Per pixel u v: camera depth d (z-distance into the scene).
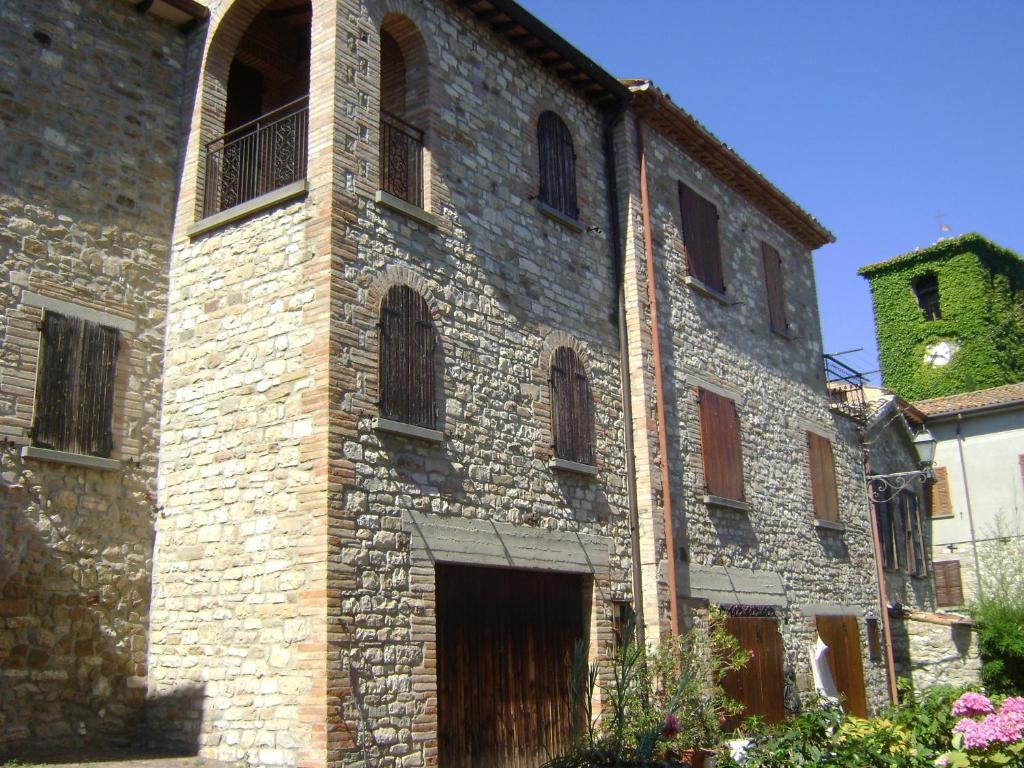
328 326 9.98
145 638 10.59
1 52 10.50
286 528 9.75
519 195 13.13
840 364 20.84
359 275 10.47
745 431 16.69
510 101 13.41
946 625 20.70
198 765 9.37
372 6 11.54
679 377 15.19
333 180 10.45
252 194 11.69
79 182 10.97
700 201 17.03
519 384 12.28
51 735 9.62
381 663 9.62
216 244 11.32
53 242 10.59
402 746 9.61
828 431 19.80
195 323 11.26
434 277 11.41
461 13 12.87
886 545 22.06
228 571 10.13
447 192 11.91
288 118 11.45
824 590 17.95
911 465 25.22
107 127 11.38
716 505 15.21
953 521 26.44
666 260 15.64
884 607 20.20
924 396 33.22
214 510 10.46
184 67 12.39
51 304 10.44
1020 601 20.92
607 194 15.04
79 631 10.04
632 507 13.62
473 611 11.08
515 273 12.70
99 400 10.67
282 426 10.08
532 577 12.02
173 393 11.23
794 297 19.84
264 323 10.59
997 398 26.67
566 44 13.91
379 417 10.19
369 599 9.66
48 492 10.05
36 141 10.64
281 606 9.59
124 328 11.10
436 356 11.13
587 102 15.13
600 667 12.34
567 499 12.61
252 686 9.60
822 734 10.23
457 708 10.58
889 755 9.44
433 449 10.80
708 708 12.31
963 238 33.00
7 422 9.82
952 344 33.06
